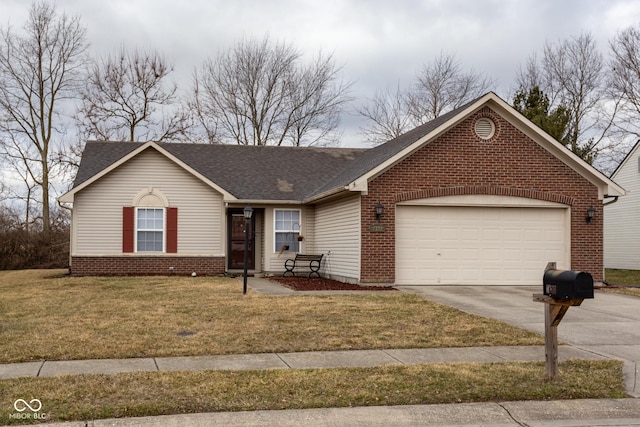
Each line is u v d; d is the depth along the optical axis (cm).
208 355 948
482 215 1875
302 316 1257
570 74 4138
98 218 2198
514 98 4059
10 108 3497
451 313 1316
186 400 720
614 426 671
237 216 2362
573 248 1906
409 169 1817
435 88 4375
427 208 1847
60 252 3284
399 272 1822
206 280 1998
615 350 1011
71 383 779
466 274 1856
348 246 1903
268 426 652
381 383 797
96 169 2295
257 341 1035
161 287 1764
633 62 3584
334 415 688
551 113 3697
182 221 2244
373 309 1351
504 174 1869
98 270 2195
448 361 927
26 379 796
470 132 1855
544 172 1894
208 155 2542
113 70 3841
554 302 802
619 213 3177
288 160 2591
